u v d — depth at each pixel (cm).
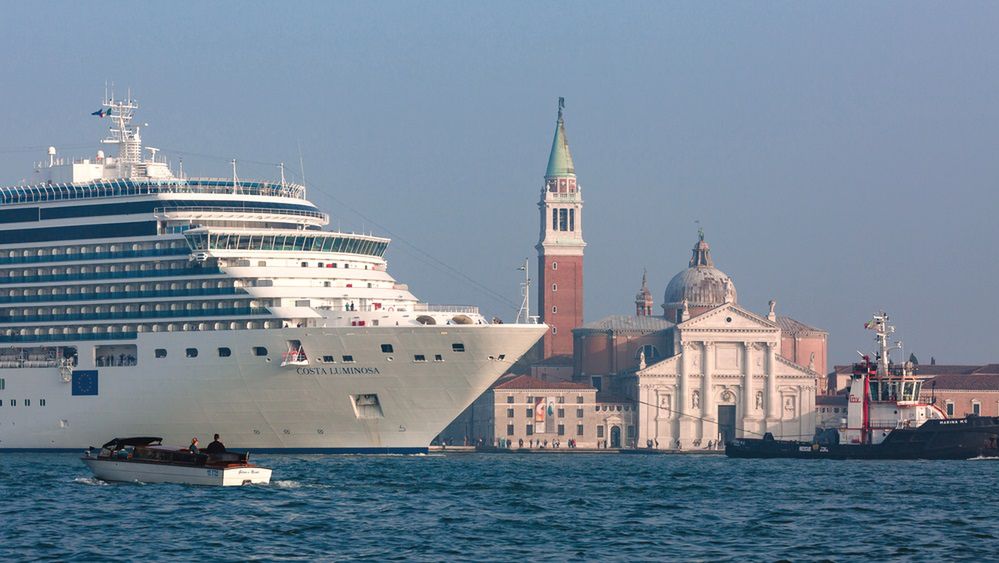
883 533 19875
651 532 19788
